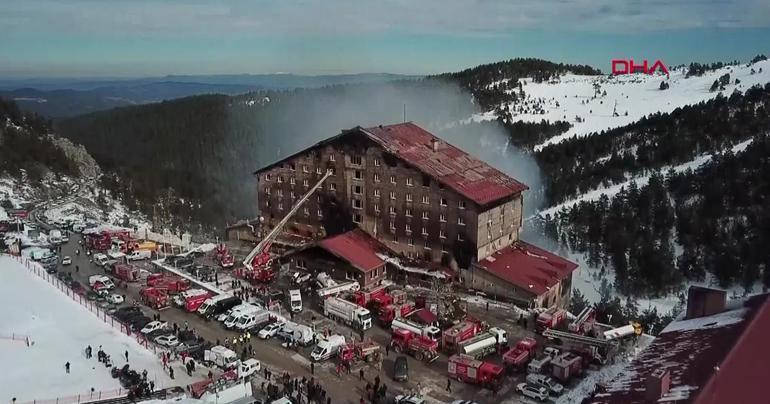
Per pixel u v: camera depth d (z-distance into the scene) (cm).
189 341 6106
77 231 11200
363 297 6962
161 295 7175
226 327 6594
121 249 9425
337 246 8069
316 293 7500
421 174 8169
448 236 8062
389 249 8600
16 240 9562
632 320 8475
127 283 8031
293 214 9594
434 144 9069
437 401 5144
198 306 7088
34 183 15812
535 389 5172
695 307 4706
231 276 8294
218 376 5378
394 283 8106
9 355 5469
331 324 6688
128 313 6819
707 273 12975
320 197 9281
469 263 7912
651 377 3269
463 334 6047
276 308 7038
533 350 5841
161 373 5409
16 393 4816
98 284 7744
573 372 5438
